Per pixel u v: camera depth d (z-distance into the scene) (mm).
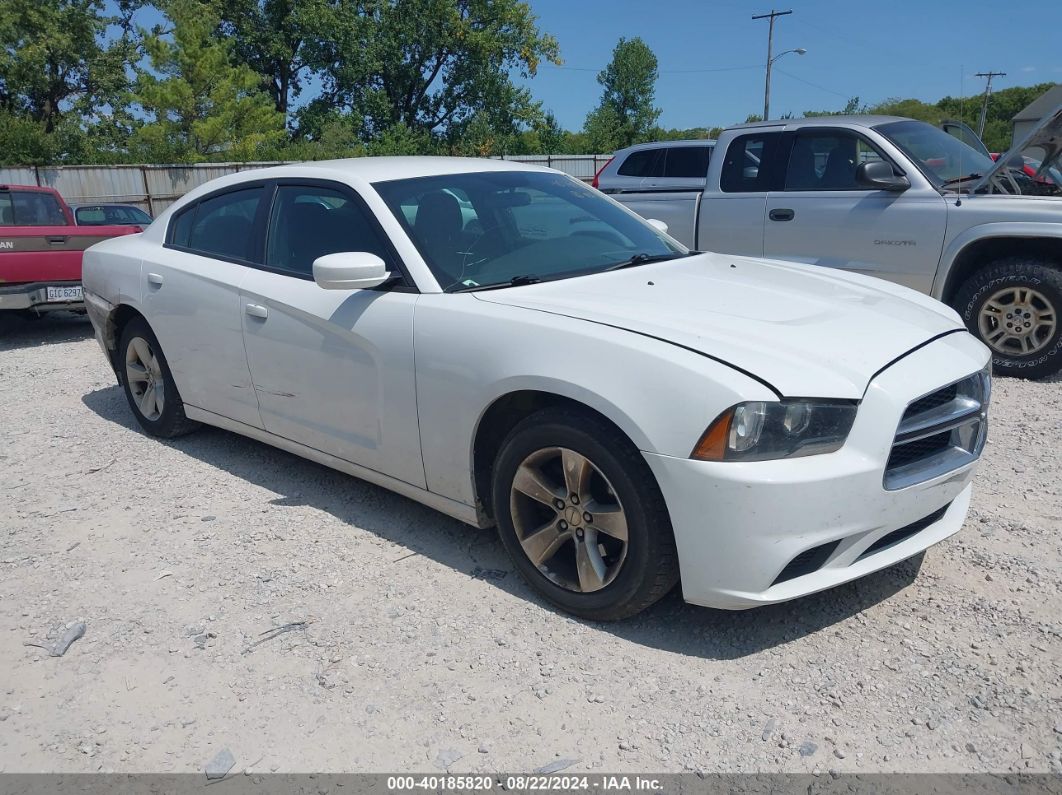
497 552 3615
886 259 6473
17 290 8055
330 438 3906
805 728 2490
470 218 3814
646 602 2902
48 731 2598
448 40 44656
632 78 65625
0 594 3402
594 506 2951
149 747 2514
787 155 7008
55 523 4059
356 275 3385
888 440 2723
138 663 2920
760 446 2611
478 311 3248
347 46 43938
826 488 2635
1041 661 2742
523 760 2406
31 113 38938
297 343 3902
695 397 2646
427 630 3047
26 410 6035
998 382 6023
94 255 5379
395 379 3477
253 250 4285
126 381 5289
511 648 2926
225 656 2938
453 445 3334
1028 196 6016
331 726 2572
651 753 2414
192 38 37094
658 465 2703
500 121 48375
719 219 7332
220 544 3768
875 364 2830
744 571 2672
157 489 4430
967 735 2436
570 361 2908
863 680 2691
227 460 4812
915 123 7039
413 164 4152
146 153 35188
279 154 37625
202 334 4465
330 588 3355
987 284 6059
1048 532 3627
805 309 3229
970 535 3623
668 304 3195
